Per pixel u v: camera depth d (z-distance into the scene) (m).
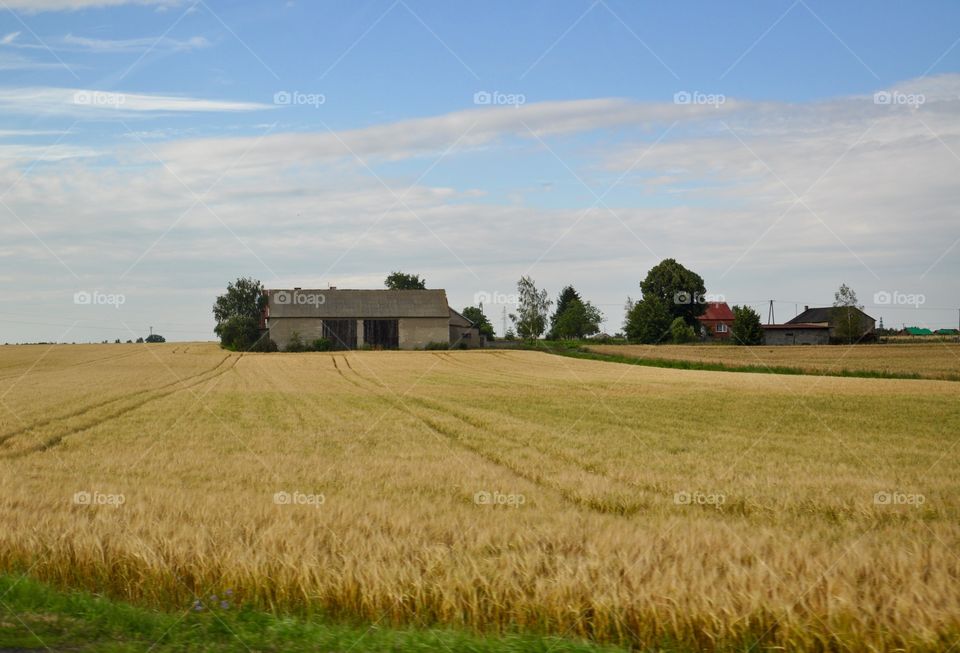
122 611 9.80
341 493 16.72
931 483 18.53
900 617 8.81
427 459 22.55
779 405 40.72
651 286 121.38
